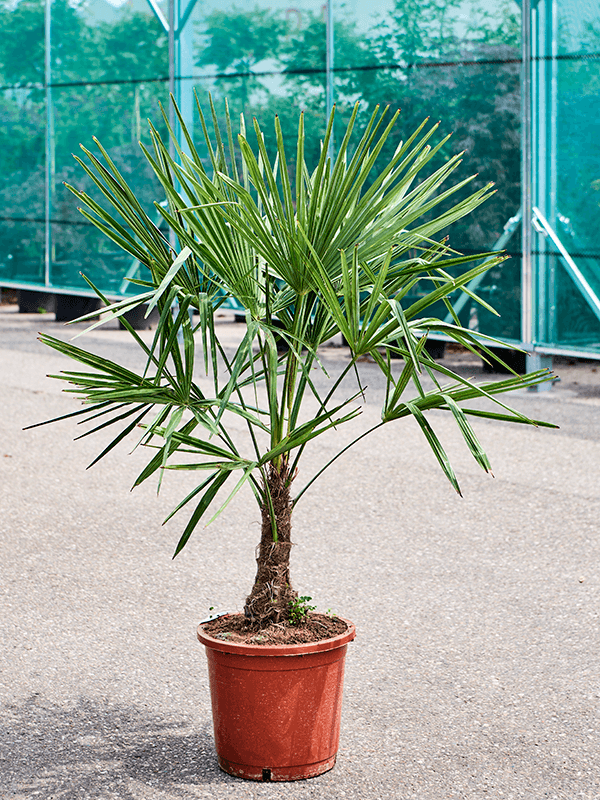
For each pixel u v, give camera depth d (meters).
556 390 9.62
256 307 3.08
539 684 3.70
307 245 2.88
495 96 9.70
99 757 3.16
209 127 11.92
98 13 12.84
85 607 4.43
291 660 2.93
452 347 12.15
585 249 9.23
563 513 5.80
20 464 6.87
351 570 4.91
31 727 3.35
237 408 3.04
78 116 13.34
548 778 3.06
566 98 9.21
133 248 2.98
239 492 6.27
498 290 9.93
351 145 10.83
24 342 12.15
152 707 3.52
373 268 3.30
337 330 3.22
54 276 14.05
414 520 5.70
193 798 2.92
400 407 2.96
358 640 4.09
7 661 3.87
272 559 3.13
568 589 4.65
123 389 2.81
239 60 11.58
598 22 8.91
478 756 3.19
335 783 3.02
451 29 9.94
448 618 4.32
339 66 10.83
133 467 6.85
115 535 5.44
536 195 9.52
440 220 3.09
